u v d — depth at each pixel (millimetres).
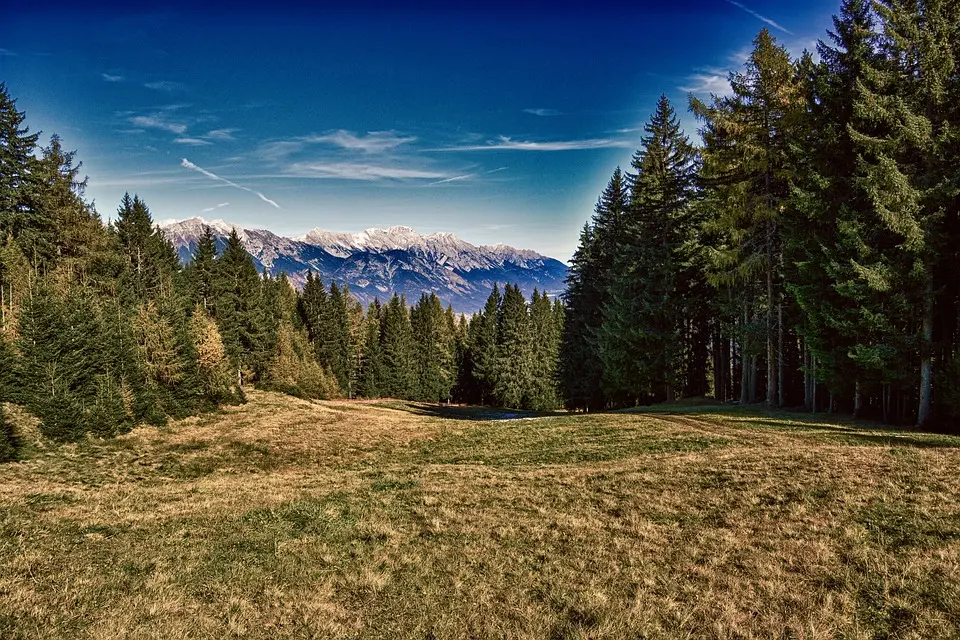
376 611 7738
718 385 41906
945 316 22047
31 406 28859
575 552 9789
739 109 28406
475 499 14016
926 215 19531
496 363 88562
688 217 37062
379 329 103125
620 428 26500
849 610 7086
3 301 36594
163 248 56469
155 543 10914
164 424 36469
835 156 23984
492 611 7633
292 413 43969
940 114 20094
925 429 20656
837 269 21734
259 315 63312
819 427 22891
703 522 11008
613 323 39281
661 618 7211
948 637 6316
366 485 16719
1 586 8453
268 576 9062
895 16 20234
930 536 9086
